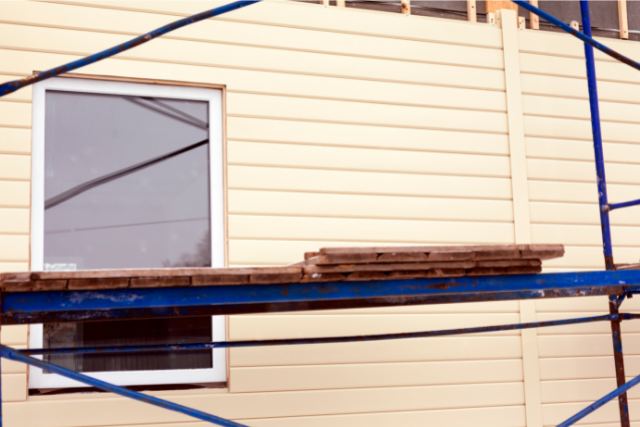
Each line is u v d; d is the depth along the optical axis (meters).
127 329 3.01
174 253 3.15
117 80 3.12
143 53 3.14
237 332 3.10
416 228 3.46
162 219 3.16
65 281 1.63
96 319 2.34
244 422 3.06
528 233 3.65
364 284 1.90
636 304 3.82
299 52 3.40
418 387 3.34
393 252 1.74
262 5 3.36
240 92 3.28
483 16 3.87
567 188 3.79
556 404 3.56
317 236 3.29
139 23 3.15
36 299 1.65
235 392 3.07
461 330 2.84
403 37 3.60
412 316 3.39
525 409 3.49
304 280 1.80
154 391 2.97
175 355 3.07
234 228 3.17
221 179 3.25
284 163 3.29
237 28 3.31
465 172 3.60
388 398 3.29
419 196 3.49
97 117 3.12
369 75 3.50
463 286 1.97
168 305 1.75
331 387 3.21
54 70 1.70
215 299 1.79
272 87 3.33
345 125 3.42
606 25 4.13
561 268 3.70
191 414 1.88
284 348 3.18
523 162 3.71
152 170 3.18
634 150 3.99
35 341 2.86
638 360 3.79
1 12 2.94
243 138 3.25
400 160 3.49
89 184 3.06
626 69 4.05
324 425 3.18
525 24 3.91
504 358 3.51
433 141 3.57
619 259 3.83
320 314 3.25
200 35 3.24
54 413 2.81
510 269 1.96
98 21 3.09
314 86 3.40
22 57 2.96
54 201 2.99
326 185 3.34
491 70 3.75
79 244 3.00
